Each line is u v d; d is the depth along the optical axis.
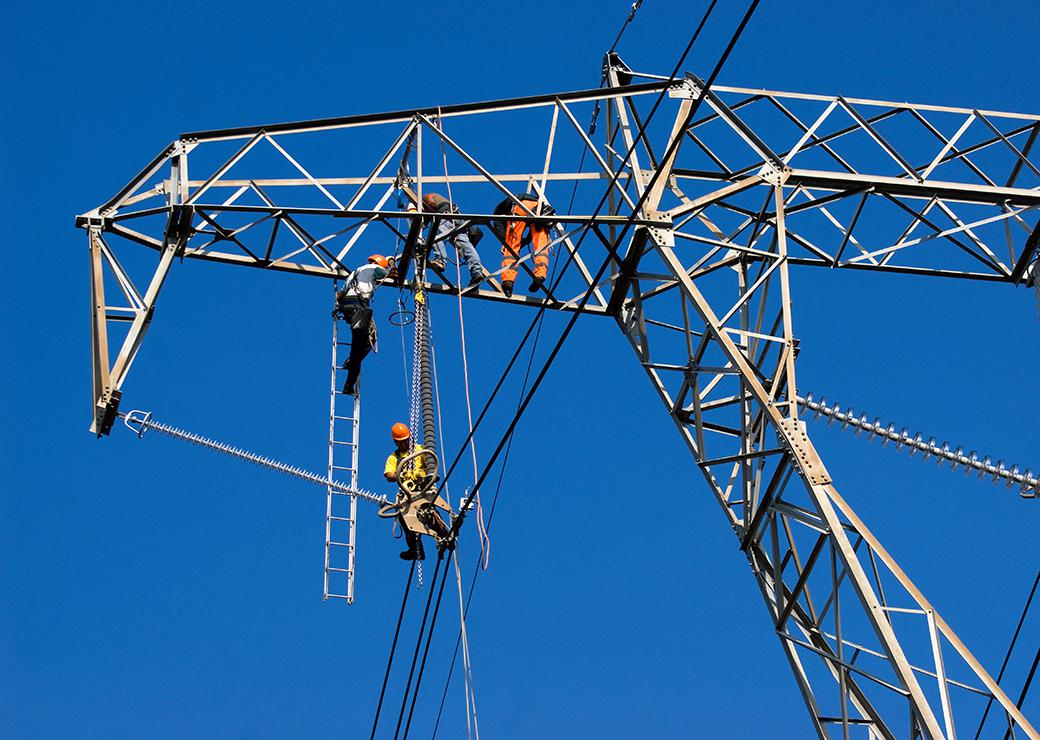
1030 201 27.17
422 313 26.14
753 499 24.47
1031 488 25.28
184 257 25.62
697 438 25.25
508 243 26.97
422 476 24.20
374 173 26.09
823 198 27.19
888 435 26.25
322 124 26.25
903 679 21.12
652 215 25.61
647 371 26.09
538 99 26.84
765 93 27.33
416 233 25.83
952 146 27.28
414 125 26.42
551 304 26.78
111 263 25.25
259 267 26.09
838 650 22.27
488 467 23.05
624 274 26.19
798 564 23.69
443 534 23.97
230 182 25.86
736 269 26.19
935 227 27.48
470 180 27.06
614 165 27.38
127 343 24.89
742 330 24.70
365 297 26.31
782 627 23.27
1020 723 20.56
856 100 27.61
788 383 23.98
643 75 27.48
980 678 21.02
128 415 24.89
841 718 22.27
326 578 24.94
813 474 22.98
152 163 25.67
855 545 22.83
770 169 26.41
